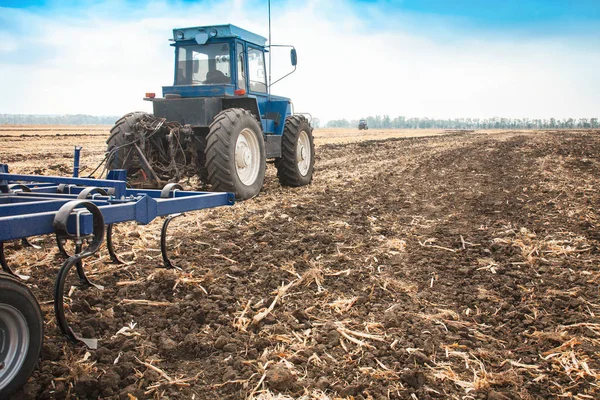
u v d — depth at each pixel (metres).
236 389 2.50
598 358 2.86
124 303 3.45
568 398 2.50
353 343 3.00
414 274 4.24
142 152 7.00
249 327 3.15
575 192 8.57
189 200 3.61
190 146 7.52
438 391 2.52
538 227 5.94
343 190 8.85
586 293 3.81
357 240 5.29
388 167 13.05
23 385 2.34
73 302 3.39
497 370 2.74
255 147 7.77
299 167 9.31
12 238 2.41
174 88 7.90
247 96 7.77
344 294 3.76
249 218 6.25
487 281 4.09
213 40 7.87
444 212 6.91
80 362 2.64
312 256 4.70
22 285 2.28
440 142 27.42
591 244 5.16
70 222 2.62
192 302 3.47
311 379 2.59
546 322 3.30
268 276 4.05
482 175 11.17
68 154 16.05
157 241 5.03
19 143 22.48
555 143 24.81
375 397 2.45
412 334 3.12
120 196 3.92
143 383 2.52
